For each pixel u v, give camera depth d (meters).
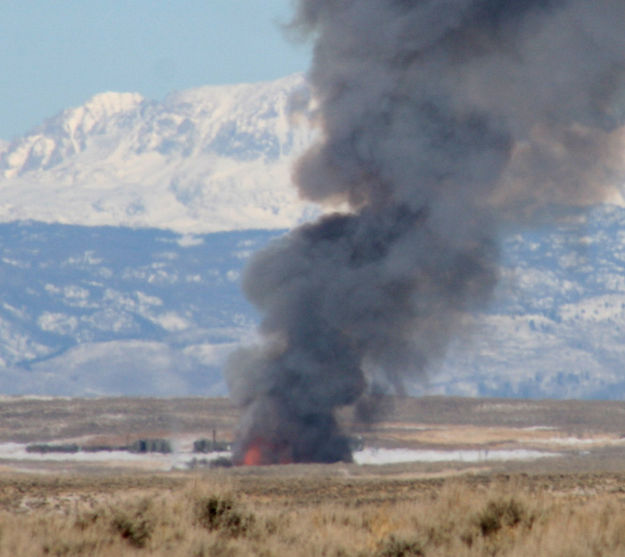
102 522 62.97
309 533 64.12
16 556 53.69
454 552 58.84
